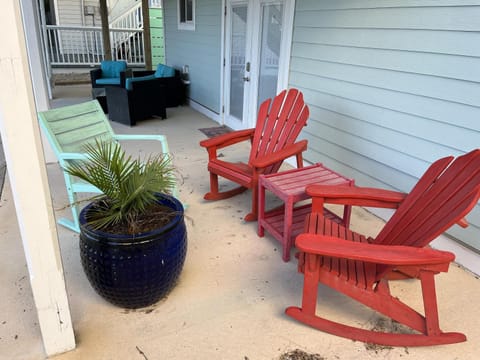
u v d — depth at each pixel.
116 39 10.63
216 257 2.37
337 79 3.23
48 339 1.59
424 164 2.58
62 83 8.87
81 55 11.03
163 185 1.85
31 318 1.83
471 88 2.20
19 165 1.30
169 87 6.68
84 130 2.80
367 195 2.02
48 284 1.50
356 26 2.93
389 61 2.70
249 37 4.55
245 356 1.66
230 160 4.16
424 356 1.69
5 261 2.24
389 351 1.71
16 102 1.22
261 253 2.43
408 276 2.12
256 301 2.00
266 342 1.74
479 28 2.10
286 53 3.85
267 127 3.13
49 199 1.41
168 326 1.81
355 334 1.75
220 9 5.22
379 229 2.81
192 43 6.47
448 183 1.69
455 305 2.01
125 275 1.72
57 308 1.56
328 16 3.21
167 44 7.73
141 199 1.79
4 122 1.23
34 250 1.44
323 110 3.47
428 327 1.67
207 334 1.77
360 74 2.98
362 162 3.12
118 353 1.65
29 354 1.63
